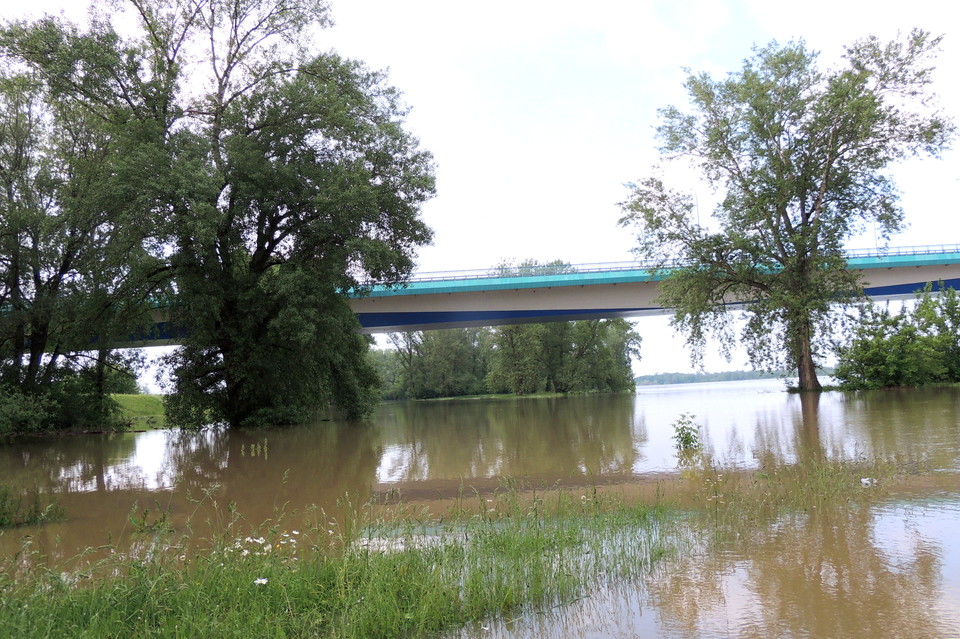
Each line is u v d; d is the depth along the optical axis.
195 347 27.55
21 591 4.82
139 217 23.55
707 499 8.38
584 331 75.81
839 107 31.59
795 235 32.56
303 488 11.32
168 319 27.98
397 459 15.22
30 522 8.83
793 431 16.52
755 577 5.26
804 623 4.30
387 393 102.50
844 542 6.05
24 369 30.36
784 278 33.19
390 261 27.81
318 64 29.39
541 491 9.97
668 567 5.67
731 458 12.26
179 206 24.12
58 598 4.73
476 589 5.02
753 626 4.32
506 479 11.16
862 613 4.40
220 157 26.66
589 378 75.31
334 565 5.48
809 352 35.06
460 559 5.78
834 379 42.50
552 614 4.80
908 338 36.28
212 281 27.02
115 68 25.98
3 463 17.78
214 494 10.95
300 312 25.11
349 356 33.66
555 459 13.76
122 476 13.91
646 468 11.74
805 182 33.31
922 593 4.69
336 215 26.55
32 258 28.67
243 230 27.45
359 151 29.14
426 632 4.60
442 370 93.19
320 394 31.28
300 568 5.44
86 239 29.72
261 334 28.70
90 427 31.03
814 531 6.50
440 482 11.42
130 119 26.73
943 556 5.48
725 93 35.22
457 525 7.65
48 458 18.78
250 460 16.12
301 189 27.44
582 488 10.03
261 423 28.98
